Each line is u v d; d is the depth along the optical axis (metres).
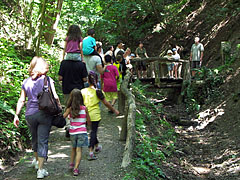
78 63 5.40
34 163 4.47
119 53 7.68
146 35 18.84
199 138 8.30
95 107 4.80
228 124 8.43
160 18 16.72
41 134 4.06
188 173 5.86
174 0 17.84
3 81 5.84
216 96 10.09
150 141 6.20
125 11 15.20
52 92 4.11
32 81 4.11
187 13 17.81
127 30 17.94
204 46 14.83
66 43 5.44
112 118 7.18
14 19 9.14
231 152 6.79
